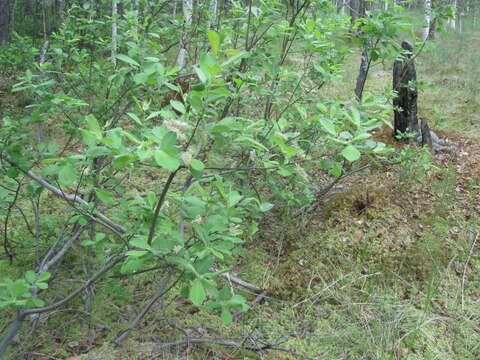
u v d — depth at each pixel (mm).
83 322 2729
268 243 3738
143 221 1968
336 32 3467
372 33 3266
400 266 3348
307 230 3807
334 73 3332
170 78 1954
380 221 3781
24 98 5867
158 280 3133
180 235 1713
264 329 2816
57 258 2785
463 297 3102
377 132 5648
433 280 3254
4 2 9203
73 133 2936
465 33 14508
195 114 1574
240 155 3176
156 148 1324
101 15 4168
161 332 2680
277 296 3174
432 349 2670
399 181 4262
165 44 4430
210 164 3070
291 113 3418
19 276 3096
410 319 2877
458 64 9609
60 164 1665
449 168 4672
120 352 2365
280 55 3621
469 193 4219
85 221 2340
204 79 1425
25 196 2990
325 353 2602
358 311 2932
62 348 2523
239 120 1993
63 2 8727
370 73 8961
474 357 2643
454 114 6559
